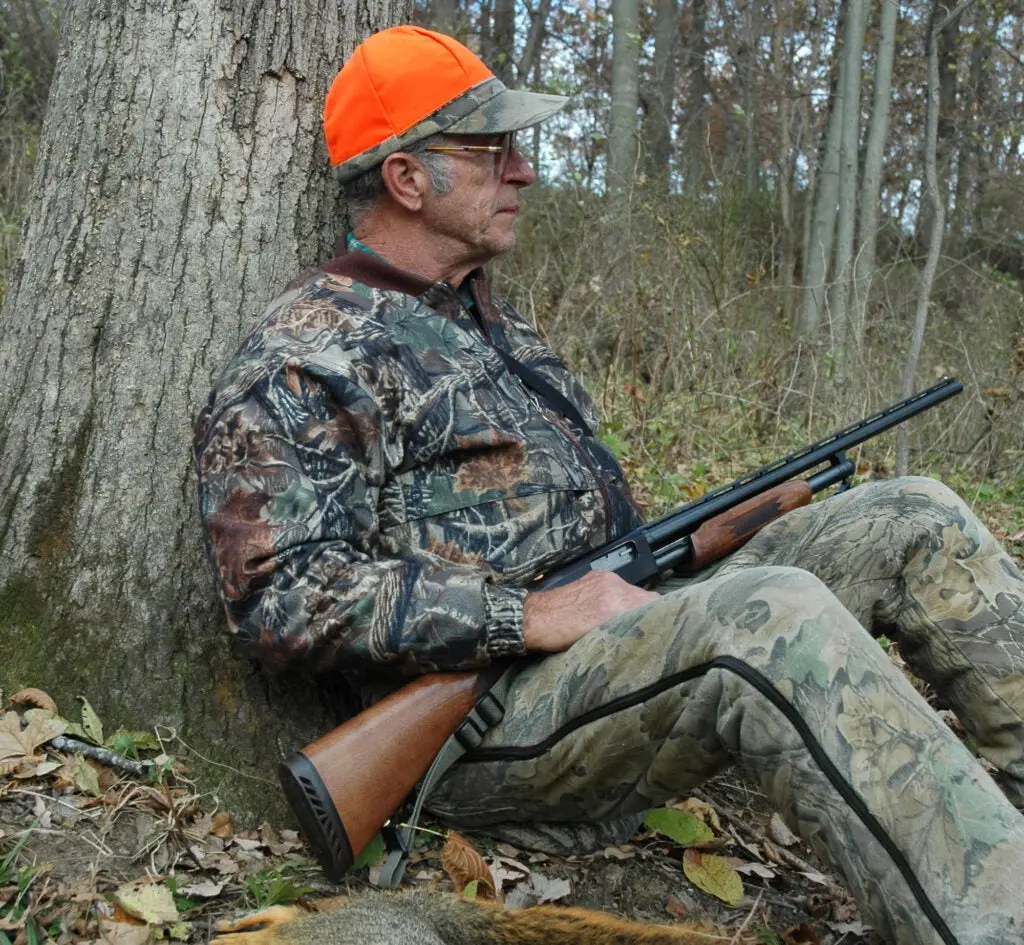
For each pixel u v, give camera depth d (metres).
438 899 1.90
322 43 2.73
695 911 2.33
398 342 2.33
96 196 2.60
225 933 1.74
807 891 2.44
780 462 2.77
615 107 9.53
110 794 2.28
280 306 2.39
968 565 2.39
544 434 2.45
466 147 2.45
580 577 2.39
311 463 2.18
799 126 14.14
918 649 2.45
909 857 1.76
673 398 6.22
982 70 14.35
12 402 2.62
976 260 13.19
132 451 2.58
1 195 7.14
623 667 2.08
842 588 2.45
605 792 2.23
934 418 6.86
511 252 7.34
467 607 2.13
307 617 2.12
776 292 9.71
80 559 2.55
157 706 2.48
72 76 2.65
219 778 2.42
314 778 2.05
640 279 6.68
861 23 11.38
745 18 14.71
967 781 1.78
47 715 2.39
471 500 2.34
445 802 2.37
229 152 2.65
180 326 2.61
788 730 1.85
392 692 2.32
